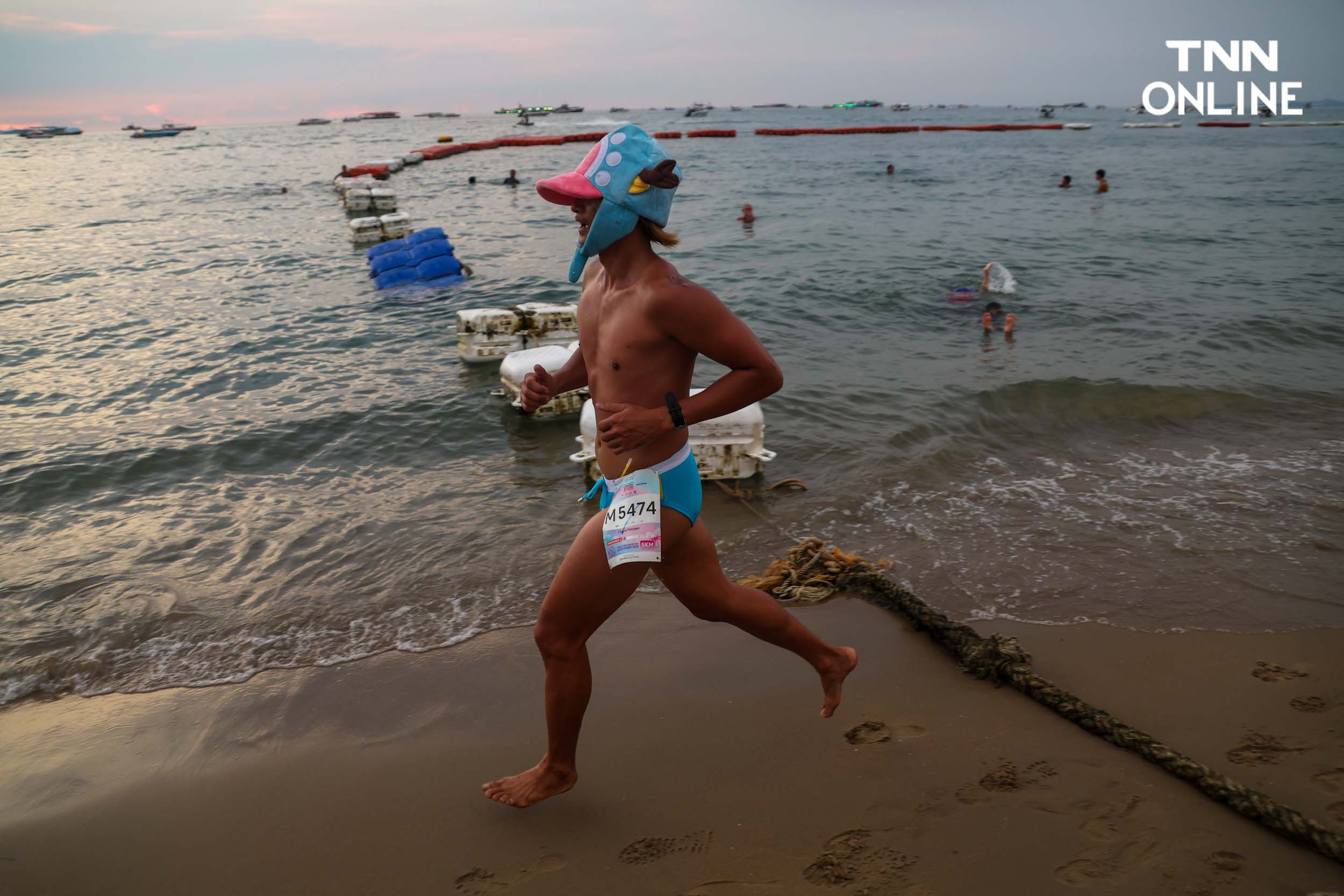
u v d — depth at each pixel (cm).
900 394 786
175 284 1507
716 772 306
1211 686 352
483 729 342
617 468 269
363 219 1916
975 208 2395
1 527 563
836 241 1806
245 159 6022
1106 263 1480
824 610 430
